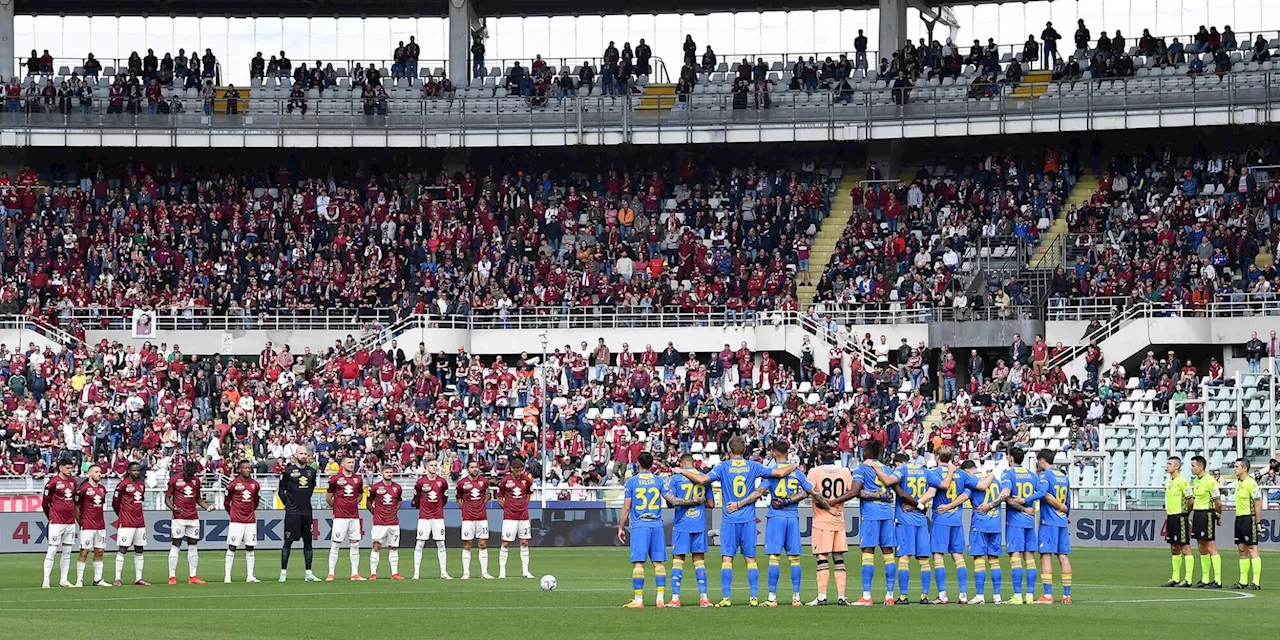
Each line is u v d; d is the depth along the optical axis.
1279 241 50.84
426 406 49.09
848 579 27.42
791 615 19.50
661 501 21.08
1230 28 56.22
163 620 19.45
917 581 27.02
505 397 49.28
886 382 48.00
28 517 36.62
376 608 21.19
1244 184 52.28
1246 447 43.34
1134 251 51.34
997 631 17.66
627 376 49.88
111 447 46.38
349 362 50.59
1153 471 43.78
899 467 21.34
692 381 49.69
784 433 46.50
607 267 54.78
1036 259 53.44
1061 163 56.28
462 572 30.80
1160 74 55.59
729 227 55.84
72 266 54.47
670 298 53.28
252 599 22.98
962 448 45.00
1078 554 35.84
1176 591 24.64
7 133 55.78
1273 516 37.09
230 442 46.53
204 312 53.56
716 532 37.69
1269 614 20.02
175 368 49.56
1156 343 48.41
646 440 46.69
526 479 28.44
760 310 52.59
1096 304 50.12
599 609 20.77
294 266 54.94
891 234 54.53
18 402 47.50
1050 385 47.22
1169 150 55.06
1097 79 55.12
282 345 53.22
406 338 52.59
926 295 51.56
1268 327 47.72
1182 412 44.50
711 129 56.28
